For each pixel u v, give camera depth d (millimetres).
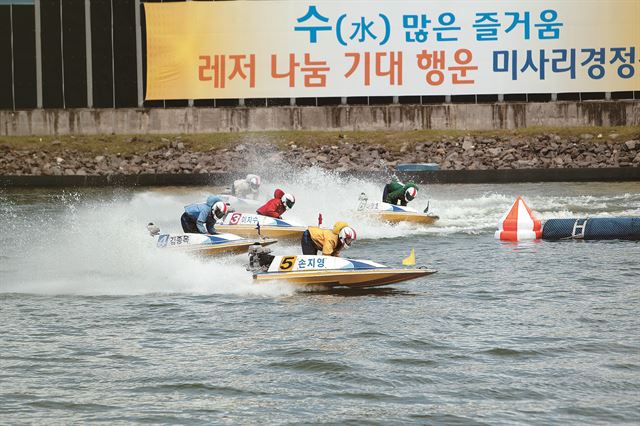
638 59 119688
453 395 28750
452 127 121438
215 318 38469
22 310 40656
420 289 44250
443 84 121375
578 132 117188
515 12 120000
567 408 27562
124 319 38656
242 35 123250
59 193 99625
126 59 126062
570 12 119562
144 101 126438
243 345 34375
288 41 122938
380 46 121750
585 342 34188
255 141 119688
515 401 28188
